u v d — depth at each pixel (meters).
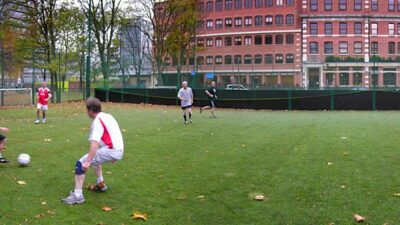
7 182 7.39
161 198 6.69
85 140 12.80
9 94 34.81
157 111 27.34
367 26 72.19
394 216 5.83
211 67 78.81
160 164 9.30
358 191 7.07
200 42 79.12
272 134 14.86
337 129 16.55
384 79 69.81
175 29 54.38
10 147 11.30
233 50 77.31
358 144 12.29
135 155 10.38
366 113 27.52
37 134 14.23
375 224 5.54
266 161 9.72
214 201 6.57
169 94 34.84
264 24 75.12
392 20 72.44
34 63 37.06
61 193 6.80
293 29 73.44
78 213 5.86
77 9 44.22
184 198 6.70
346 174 8.33
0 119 20.34
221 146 11.97
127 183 7.57
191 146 11.94
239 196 6.84
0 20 39.09
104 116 6.37
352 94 31.34
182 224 5.55
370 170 8.67
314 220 5.71
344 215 5.89
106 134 6.39
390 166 9.06
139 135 14.32
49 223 5.43
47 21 38.91
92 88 42.84
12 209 5.92
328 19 72.75
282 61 74.25
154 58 60.50
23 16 43.97
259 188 7.32
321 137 13.96
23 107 29.59
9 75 42.91
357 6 72.50
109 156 6.38
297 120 21.20
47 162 9.29
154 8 53.88
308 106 31.88
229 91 33.28
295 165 9.24
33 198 6.48
